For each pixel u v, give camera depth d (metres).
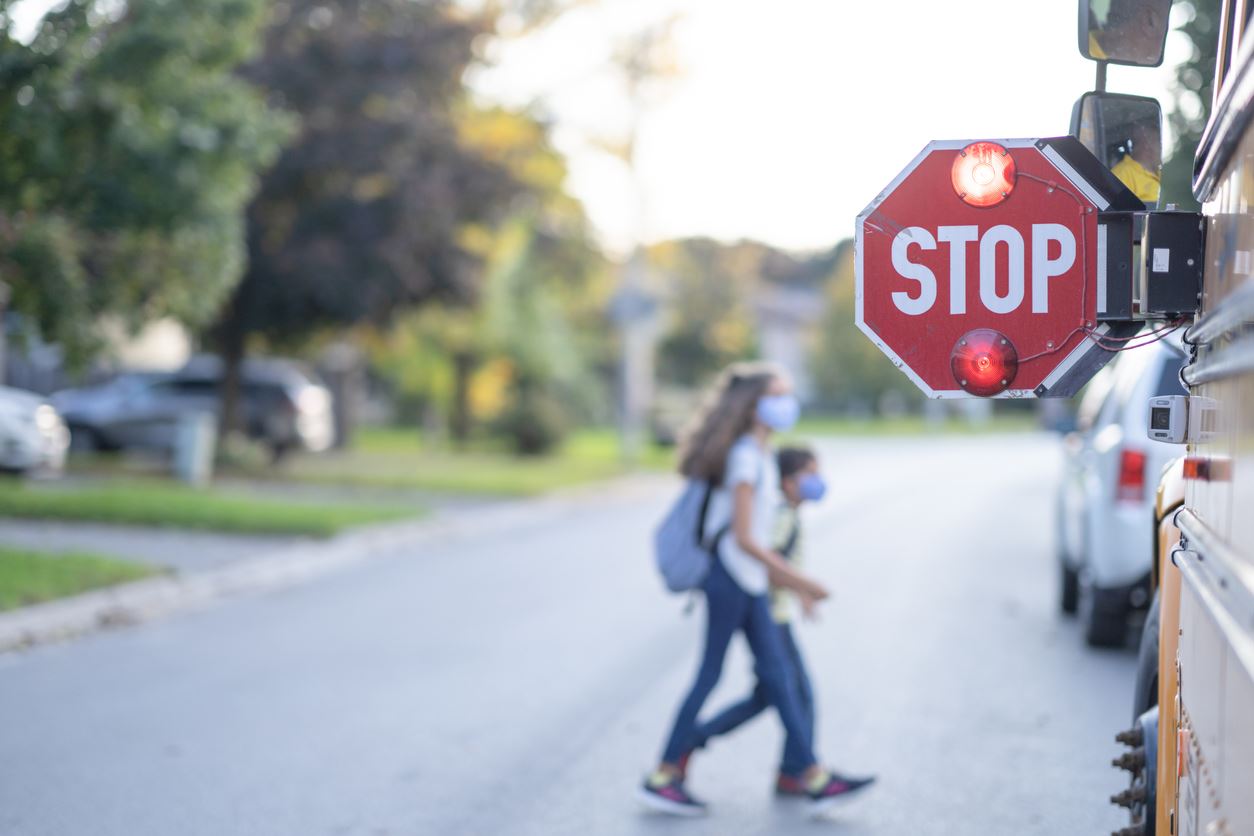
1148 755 6.02
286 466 39.00
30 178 16.36
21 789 8.98
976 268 5.37
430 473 37.12
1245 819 3.23
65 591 15.73
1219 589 3.79
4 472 30.12
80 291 18.03
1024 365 5.33
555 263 56.09
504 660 13.38
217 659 13.34
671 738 8.52
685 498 8.62
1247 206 3.68
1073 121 5.52
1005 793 8.89
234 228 19.19
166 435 40.41
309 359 43.34
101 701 11.52
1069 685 12.15
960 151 5.36
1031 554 22.44
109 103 16.58
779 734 10.63
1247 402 3.44
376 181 35.66
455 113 39.00
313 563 20.41
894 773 9.38
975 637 14.59
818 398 119.81
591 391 73.62
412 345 54.19
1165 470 6.37
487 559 21.53
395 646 14.07
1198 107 21.67
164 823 8.29
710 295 89.56
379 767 9.54
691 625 15.41
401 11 35.81
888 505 32.53
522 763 9.68
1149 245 5.05
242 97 18.06
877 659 13.39
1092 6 5.45
